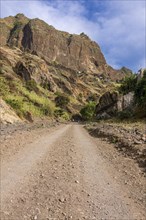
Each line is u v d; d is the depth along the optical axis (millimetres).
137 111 66250
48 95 167375
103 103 102312
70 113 162500
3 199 8164
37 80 179250
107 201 8531
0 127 34188
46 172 11688
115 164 14289
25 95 103312
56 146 20234
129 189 9953
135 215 7547
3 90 75875
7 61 180500
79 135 32906
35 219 6844
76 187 9758
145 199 8906
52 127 46906
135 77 99625
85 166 13398
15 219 6793
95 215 7344
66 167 12875
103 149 19812
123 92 99812
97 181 10758
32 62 187750
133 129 31516
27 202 8031
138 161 14547
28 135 25891
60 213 7340
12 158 14219
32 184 9820
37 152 16703
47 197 8531
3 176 10633
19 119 54062
